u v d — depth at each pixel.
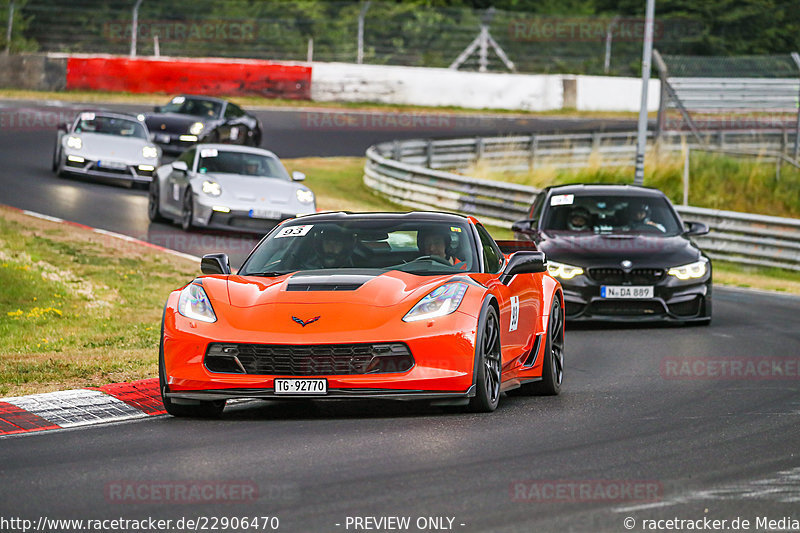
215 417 28.61
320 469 21.59
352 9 186.38
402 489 19.88
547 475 21.08
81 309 48.56
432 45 179.88
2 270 52.34
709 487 20.16
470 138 119.00
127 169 86.75
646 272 49.22
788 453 23.38
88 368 34.78
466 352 27.30
